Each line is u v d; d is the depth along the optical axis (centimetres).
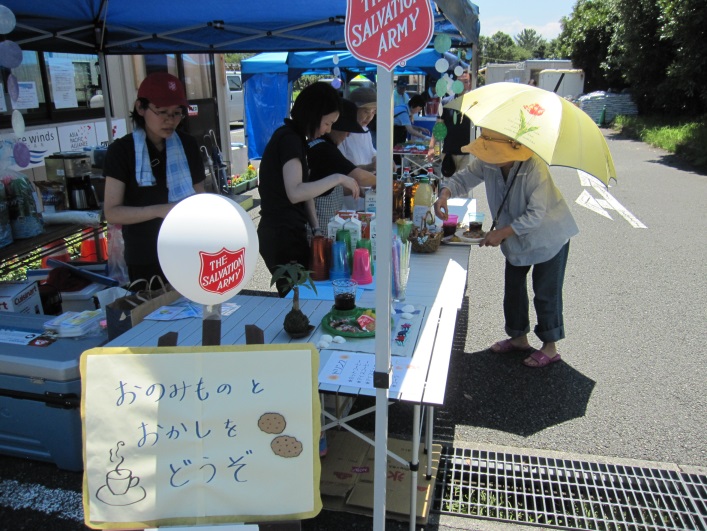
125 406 148
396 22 135
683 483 258
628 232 694
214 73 902
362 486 246
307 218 319
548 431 300
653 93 1844
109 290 300
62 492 252
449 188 364
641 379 354
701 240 656
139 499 149
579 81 2434
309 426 149
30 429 262
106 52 445
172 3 361
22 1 331
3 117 511
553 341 367
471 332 425
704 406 323
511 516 241
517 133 265
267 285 522
